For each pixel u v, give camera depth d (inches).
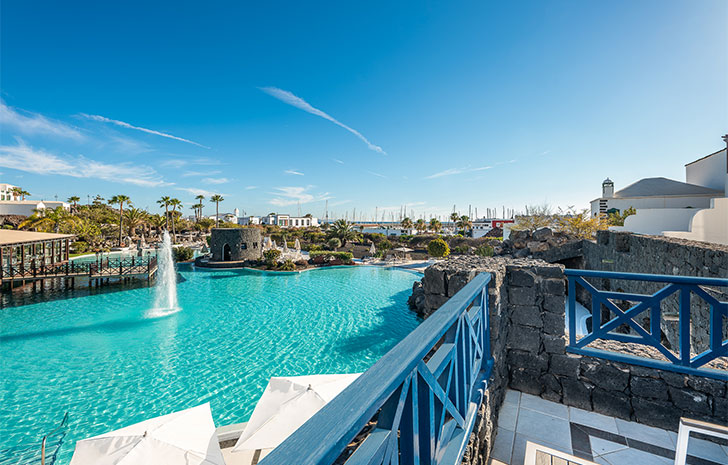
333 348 451.5
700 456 97.0
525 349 132.7
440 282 118.5
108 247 1697.8
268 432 204.8
